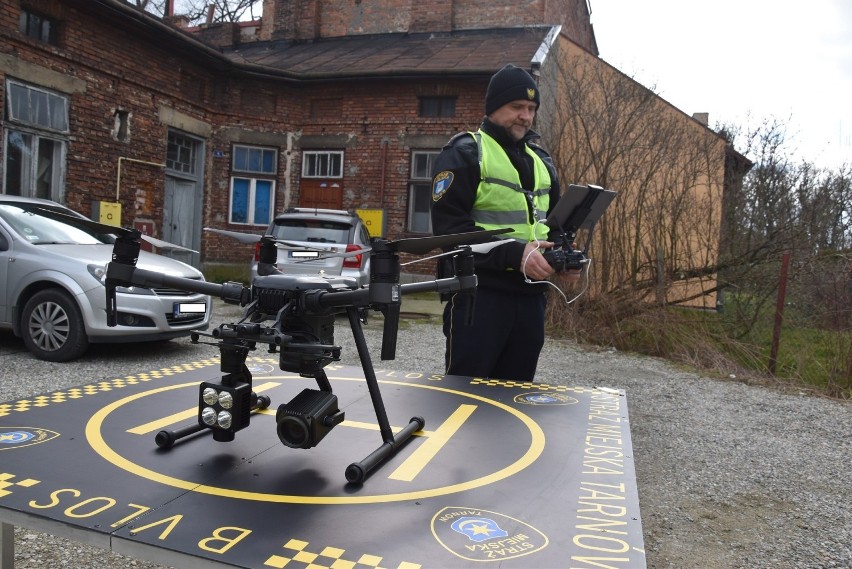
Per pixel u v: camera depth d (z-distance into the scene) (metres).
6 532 1.47
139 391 2.05
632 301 8.64
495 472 1.46
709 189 9.32
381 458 1.49
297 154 14.74
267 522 1.17
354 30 17.77
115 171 11.41
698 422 5.11
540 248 2.52
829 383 6.60
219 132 14.21
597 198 2.56
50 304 5.70
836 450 4.50
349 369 2.55
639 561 1.07
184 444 1.56
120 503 1.22
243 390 1.45
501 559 1.06
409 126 13.98
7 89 9.41
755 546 2.93
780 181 9.30
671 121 9.43
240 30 18.52
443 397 2.13
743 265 8.70
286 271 1.62
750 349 7.74
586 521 1.21
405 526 1.17
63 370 5.41
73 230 6.44
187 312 6.03
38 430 1.62
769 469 4.00
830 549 2.92
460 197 2.66
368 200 14.28
